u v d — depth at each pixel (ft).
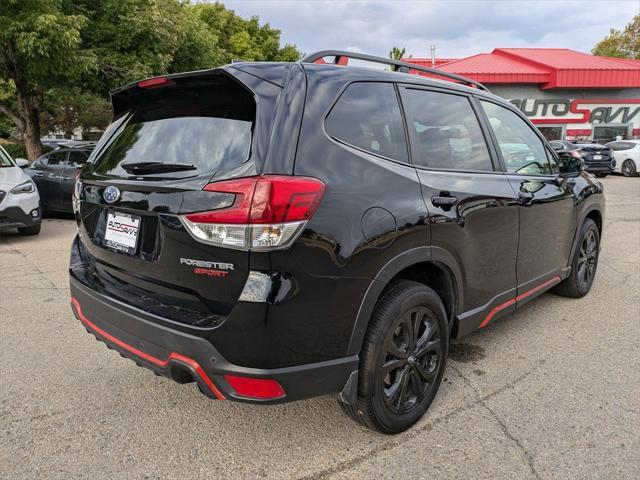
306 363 6.77
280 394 6.65
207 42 50.21
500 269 10.42
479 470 7.43
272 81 7.14
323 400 9.53
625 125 79.87
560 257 13.33
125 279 8.03
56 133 111.14
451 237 8.63
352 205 6.97
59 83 38.73
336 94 7.60
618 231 26.48
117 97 9.31
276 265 6.29
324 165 6.90
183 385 10.04
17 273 18.25
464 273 9.23
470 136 10.14
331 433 8.43
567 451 7.85
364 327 7.25
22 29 31.91
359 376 7.60
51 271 18.58
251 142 6.69
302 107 7.05
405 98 8.87
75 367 10.75
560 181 12.91
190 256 6.73
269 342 6.40
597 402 9.30
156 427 8.59
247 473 7.42
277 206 6.22
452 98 10.02
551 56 88.22
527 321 13.46
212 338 6.54
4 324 13.12
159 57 41.32
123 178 7.87
